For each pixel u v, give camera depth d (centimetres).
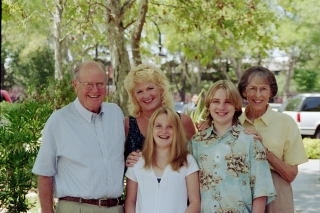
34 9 1479
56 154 420
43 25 2164
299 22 2395
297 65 4322
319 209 937
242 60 4294
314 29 2395
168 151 416
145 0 1053
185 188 416
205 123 425
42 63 4512
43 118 707
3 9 1178
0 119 758
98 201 414
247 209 399
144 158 421
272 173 430
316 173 1357
